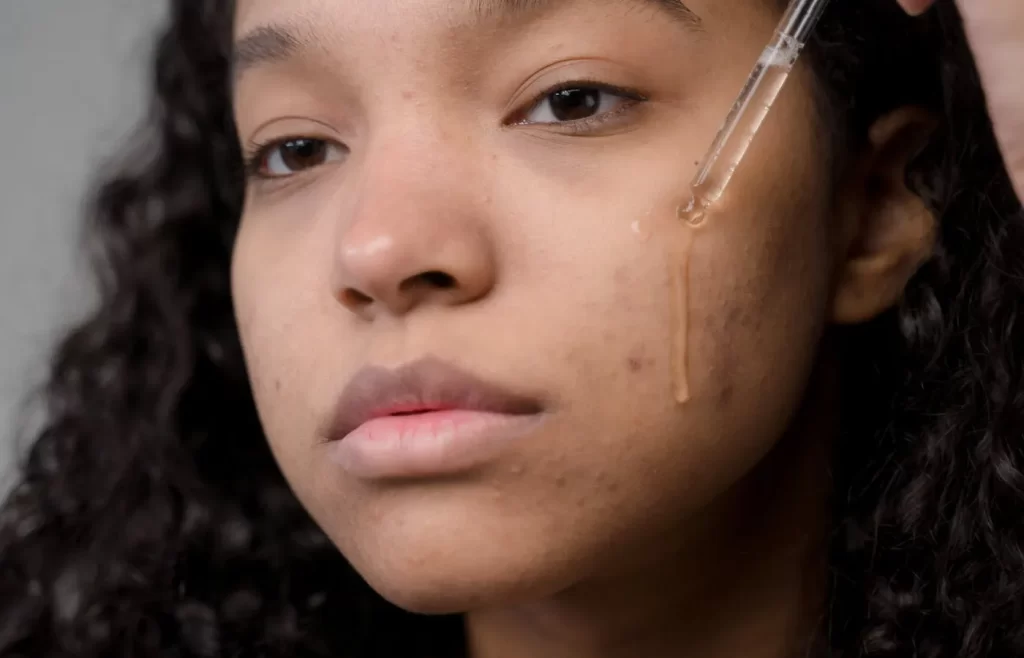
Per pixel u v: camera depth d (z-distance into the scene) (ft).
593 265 1.80
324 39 1.86
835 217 1.95
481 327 1.79
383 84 1.84
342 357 1.85
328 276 1.88
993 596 1.96
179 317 2.34
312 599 2.26
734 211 1.84
